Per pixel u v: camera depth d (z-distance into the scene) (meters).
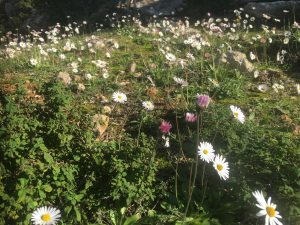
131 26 1.23
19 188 0.34
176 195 0.40
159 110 0.58
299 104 0.63
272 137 0.52
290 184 0.39
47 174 0.36
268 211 0.31
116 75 0.73
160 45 0.93
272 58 0.82
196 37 0.95
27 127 0.38
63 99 0.40
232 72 0.72
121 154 0.38
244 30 1.11
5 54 0.88
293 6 1.21
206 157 0.37
